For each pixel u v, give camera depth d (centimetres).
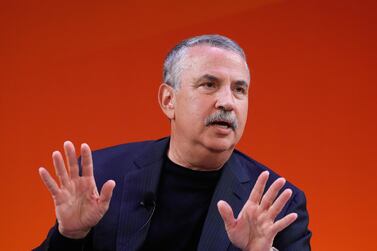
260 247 306
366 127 692
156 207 370
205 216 368
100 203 319
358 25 704
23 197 737
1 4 758
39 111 746
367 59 699
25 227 733
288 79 707
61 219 321
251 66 713
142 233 358
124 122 728
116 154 405
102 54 742
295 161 697
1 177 740
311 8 711
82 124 737
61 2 755
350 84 699
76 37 748
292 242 359
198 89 351
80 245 331
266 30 714
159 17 735
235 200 367
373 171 686
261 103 707
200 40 363
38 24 758
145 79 730
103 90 737
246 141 704
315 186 692
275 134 701
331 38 705
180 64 361
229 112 346
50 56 751
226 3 724
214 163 364
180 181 374
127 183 377
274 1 715
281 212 366
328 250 682
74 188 321
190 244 363
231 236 308
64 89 744
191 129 354
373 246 679
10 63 758
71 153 320
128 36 738
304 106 702
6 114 750
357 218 684
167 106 379
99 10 746
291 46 710
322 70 703
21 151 743
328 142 695
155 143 399
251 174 391
